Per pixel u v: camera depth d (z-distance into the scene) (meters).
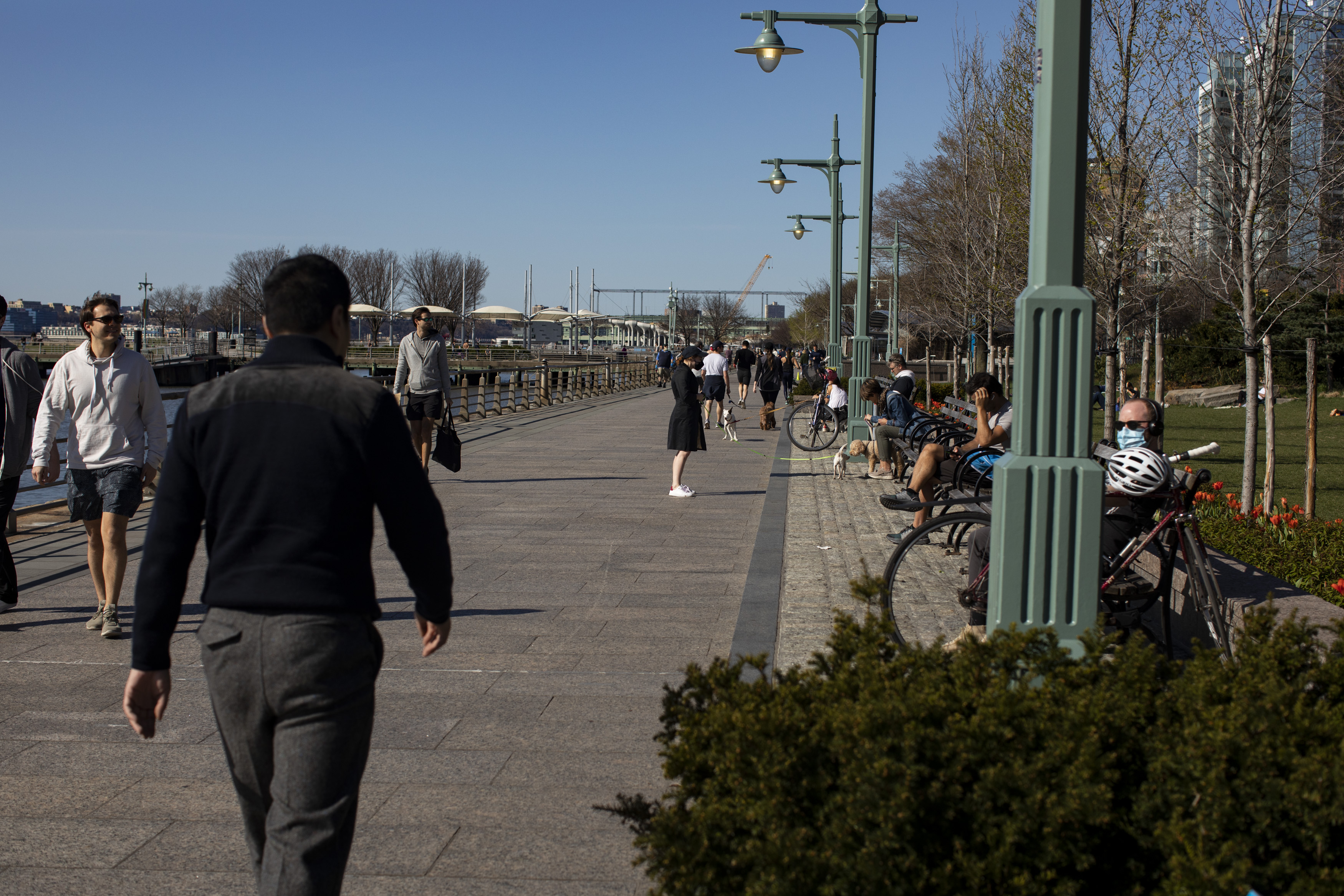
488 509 11.33
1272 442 8.91
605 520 10.67
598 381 41.41
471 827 3.82
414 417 13.06
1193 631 5.56
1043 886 2.41
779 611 6.89
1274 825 2.47
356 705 2.56
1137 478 5.20
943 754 2.51
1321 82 8.74
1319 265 9.22
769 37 15.62
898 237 42.56
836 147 22.70
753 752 2.56
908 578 5.76
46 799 4.05
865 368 16.66
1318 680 3.00
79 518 6.35
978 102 20.83
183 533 2.58
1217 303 14.43
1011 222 15.26
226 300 116.19
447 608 2.71
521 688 5.36
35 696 5.22
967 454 8.34
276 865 2.42
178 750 4.53
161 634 2.56
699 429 12.39
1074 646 3.68
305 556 2.51
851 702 2.71
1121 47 9.99
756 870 2.41
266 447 2.53
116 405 6.23
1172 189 10.21
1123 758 2.65
